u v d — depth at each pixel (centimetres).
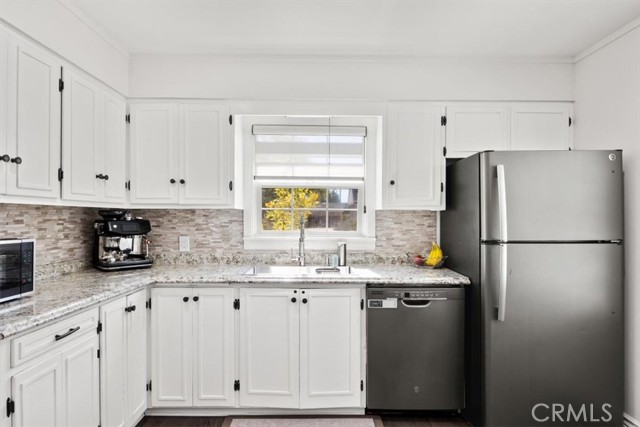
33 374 130
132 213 272
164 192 243
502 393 196
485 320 197
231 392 214
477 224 204
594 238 194
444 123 249
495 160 196
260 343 215
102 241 237
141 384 207
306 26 210
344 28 213
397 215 280
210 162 246
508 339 196
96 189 207
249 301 215
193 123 245
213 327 214
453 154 249
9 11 148
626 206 207
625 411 203
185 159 245
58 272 215
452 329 214
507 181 195
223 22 206
